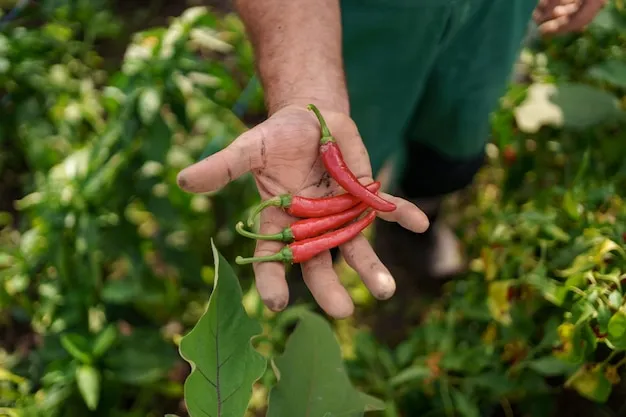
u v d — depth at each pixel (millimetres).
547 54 1090
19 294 988
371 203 679
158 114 916
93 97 1175
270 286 640
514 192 1055
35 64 1110
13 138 1149
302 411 586
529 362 817
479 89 890
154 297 949
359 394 594
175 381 1003
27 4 1246
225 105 1041
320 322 601
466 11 780
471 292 933
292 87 702
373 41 795
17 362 957
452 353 878
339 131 701
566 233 853
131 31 1382
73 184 916
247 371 549
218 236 1072
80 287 936
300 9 704
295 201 678
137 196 947
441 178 1016
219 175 619
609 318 708
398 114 884
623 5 1010
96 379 844
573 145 1024
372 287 664
